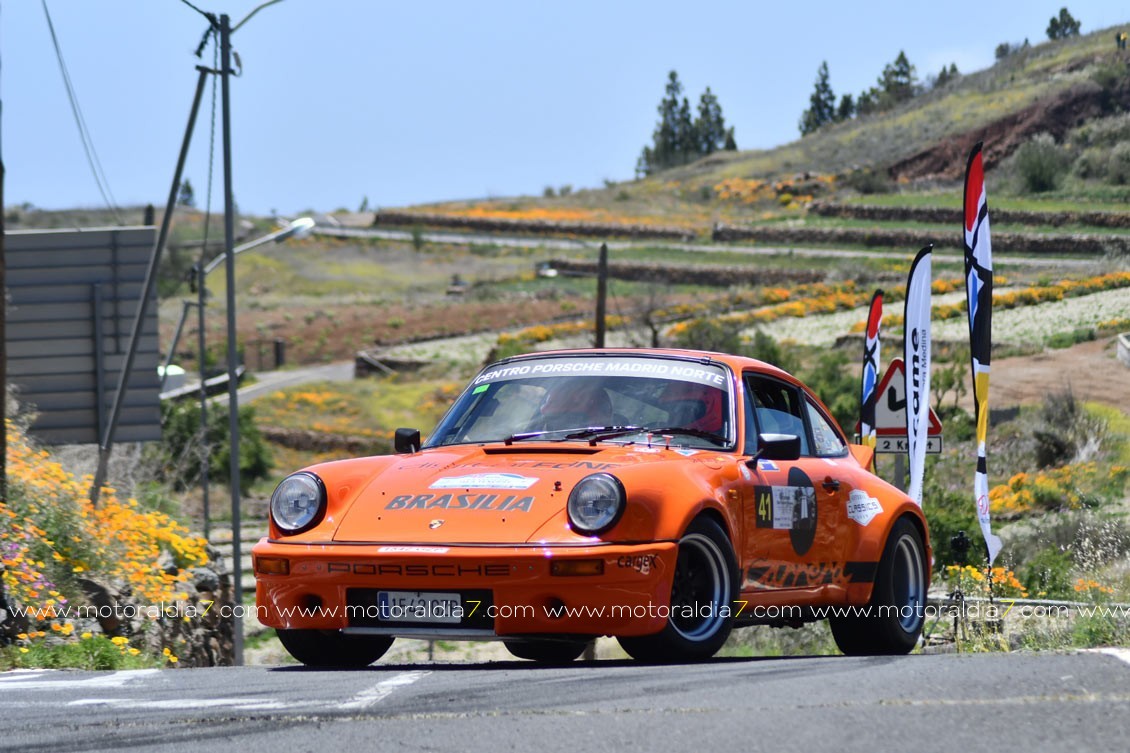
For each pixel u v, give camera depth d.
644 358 22.94
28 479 40.62
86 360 79.06
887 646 24.89
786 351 162.00
